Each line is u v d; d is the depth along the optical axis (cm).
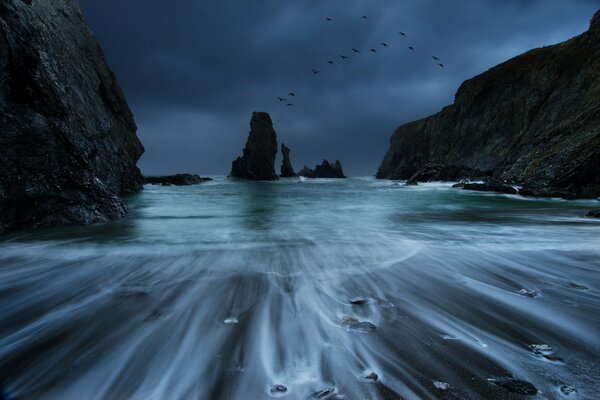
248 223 1084
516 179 2839
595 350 304
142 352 300
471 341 319
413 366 276
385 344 312
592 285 484
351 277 509
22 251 671
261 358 288
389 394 240
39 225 939
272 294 438
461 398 235
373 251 670
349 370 270
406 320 364
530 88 4256
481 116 4941
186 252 655
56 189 1008
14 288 471
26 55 1044
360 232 902
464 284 486
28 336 332
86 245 721
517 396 237
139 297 433
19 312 391
